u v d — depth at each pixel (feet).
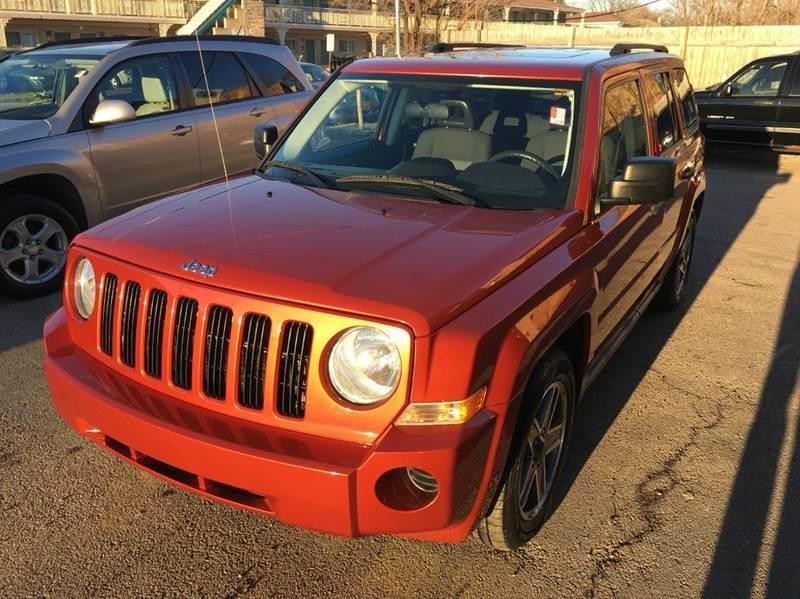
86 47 21.62
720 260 24.66
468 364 7.72
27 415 13.02
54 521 10.30
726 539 10.44
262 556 9.81
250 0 100.17
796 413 14.21
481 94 12.67
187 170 22.12
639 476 11.93
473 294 8.20
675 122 17.51
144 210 10.74
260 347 8.13
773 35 70.44
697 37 74.38
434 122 12.84
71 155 18.99
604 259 11.11
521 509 9.65
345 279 8.20
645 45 17.48
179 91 22.12
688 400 14.65
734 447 12.92
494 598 9.21
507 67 12.84
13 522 10.23
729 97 45.34
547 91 12.29
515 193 11.30
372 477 7.57
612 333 13.12
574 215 10.78
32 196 18.30
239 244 9.06
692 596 9.37
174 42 22.38
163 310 8.77
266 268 8.41
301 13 134.41
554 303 9.23
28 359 15.31
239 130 23.53
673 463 12.35
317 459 7.72
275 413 8.13
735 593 9.43
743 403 14.60
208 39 23.53
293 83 26.16
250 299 8.14
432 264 8.61
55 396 9.70
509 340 8.25
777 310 19.98
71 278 10.00
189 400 8.65
